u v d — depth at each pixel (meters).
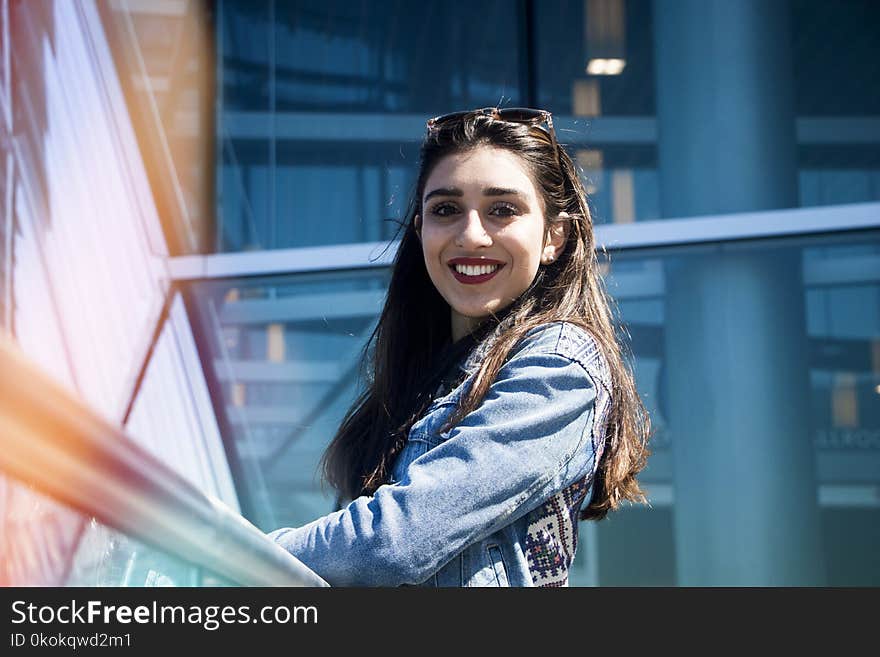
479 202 1.33
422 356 1.53
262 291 5.23
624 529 4.51
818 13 4.89
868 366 4.57
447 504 1.07
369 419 1.53
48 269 5.71
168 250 5.38
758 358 4.63
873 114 4.81
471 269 1.34
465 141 1.36
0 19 5.82
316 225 5.30
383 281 5.16
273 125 5.41
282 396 5.07
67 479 0.42
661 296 4.76
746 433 4.55
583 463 1.18
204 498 0.63
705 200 4.86
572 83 5.09
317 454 4.97
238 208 5.36
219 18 5.54
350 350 5.11
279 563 0.84
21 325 5.63
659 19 5.05
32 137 5.88
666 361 4.69
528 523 1.18
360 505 1.10
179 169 5.44
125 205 5.48
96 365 5.34
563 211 1.39
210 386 5.12
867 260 4.64
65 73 5.80
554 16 5.17
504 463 1.10
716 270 4.74
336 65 5.39
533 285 1.38
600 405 1.21
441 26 5.32
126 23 5.64
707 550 4.46
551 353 1.21
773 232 4.70
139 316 5.28
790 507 4.47
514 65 5.18
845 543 4.41
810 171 4.80
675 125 4.95
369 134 5.32
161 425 5.05
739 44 4.91
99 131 5.63
